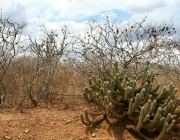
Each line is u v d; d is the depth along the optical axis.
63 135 3.74
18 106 4.95
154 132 3.71
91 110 4.68
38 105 5.21
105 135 3.78
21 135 3.66
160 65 5.57
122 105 4.05
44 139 3.62
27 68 6.48
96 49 5.55
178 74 5.80
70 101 5.47
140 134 3.67
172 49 5.47
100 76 5.66
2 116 4.25
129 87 3.83
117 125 3.99
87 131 3.86
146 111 3.39
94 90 4.50
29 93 5.10
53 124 4.05
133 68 5.70
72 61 5.96
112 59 5.69
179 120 3.86
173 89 3.87
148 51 5.45
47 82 5.48
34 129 3.87
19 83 6.07
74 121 4.16
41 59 5.64
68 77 6.63
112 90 4.07
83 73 6.00
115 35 5.56
